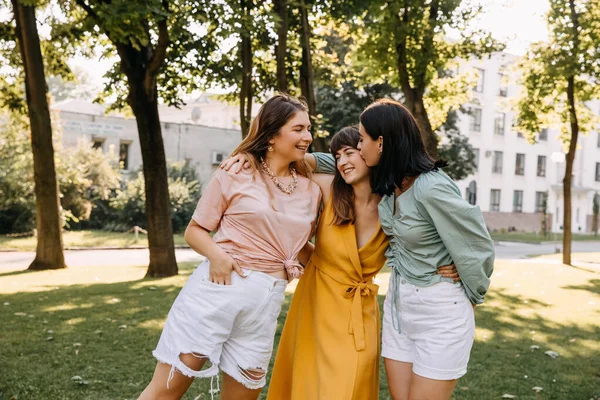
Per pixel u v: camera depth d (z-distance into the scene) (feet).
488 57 48.08
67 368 15.64
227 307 9.14
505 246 88.84
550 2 47.16
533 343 19.66
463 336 9.09
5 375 14.90
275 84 43.47
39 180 43.70
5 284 34.09
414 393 9.20
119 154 106.52
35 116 43.04
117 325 21.47
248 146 9.70
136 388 14.05
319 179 10.41
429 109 56.44
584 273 42.55
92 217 94.63
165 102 43.70
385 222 9.53
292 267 9.49
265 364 9.81
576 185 155.12
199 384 14.57
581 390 14.60
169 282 34.86
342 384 9.41
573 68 46.70
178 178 98.07
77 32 44.21
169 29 31.24
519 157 144.87
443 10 44.52
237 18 29.99
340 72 50.98
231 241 9.39
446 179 9.02
